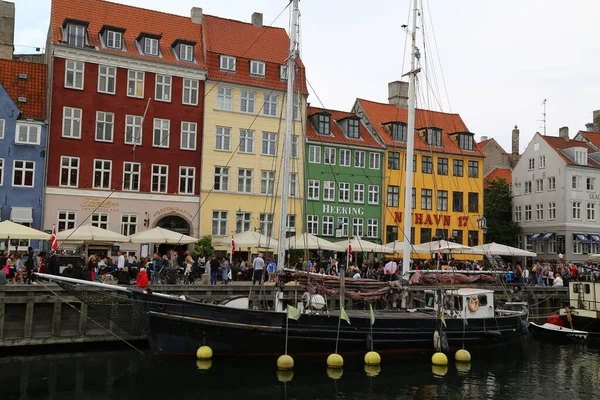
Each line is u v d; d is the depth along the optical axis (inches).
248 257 1475.1
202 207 1462.8
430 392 634.8
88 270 827.4
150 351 754.2
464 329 829.2
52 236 843.4
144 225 1393.9
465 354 792.3
